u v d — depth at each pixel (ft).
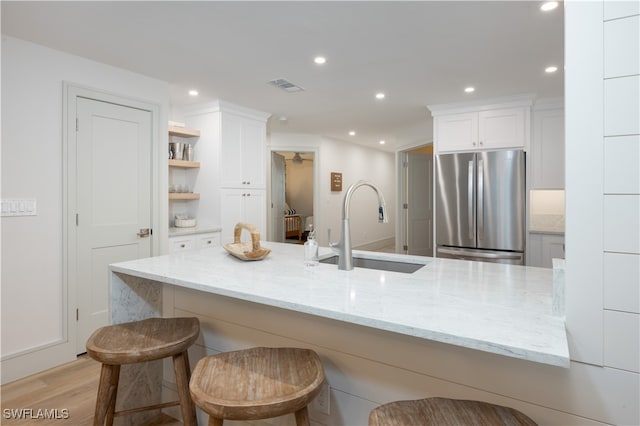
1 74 7.74
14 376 7.90
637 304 2.95
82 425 6.26
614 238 3.02
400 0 6.48
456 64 9.51
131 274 5.47
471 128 13.14
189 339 4.87
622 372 3.02
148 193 10.64
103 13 6.93
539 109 12.58
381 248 27.20
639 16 2.92
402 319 3.29
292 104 13.47
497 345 2.77
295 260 6.24
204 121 13.33
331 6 6.70
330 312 3.56
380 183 27.63
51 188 8.55
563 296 3.34
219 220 13.00
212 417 3.64
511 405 3.51
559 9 6.77
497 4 6.61
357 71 10.02
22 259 8.09
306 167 29.68
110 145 9.73
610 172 3.02
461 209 12.96
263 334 5.28
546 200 12.68
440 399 3.46
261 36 7.90
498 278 4.92
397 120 16.38
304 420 3.78
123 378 5.87
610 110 3.01
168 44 8.32
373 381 4.32
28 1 6.49
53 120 8.57
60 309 8.70
